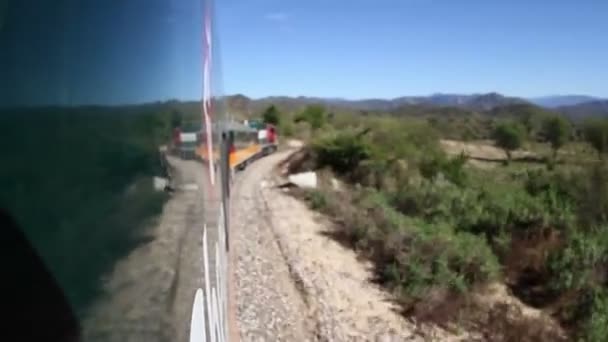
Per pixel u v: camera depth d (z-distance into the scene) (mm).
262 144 46906
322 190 23750
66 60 850
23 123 723
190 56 2230
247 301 10133
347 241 15430
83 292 845
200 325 1952
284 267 12555
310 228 17172
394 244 13664
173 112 1632
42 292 746
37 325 738
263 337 8844
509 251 13430
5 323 695
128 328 1048
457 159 28516
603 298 10547
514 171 28078
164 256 1358
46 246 753
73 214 823
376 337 9242
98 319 895
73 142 840
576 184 16625
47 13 805
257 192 25141
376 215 16609
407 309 10398
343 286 11594
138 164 1150
